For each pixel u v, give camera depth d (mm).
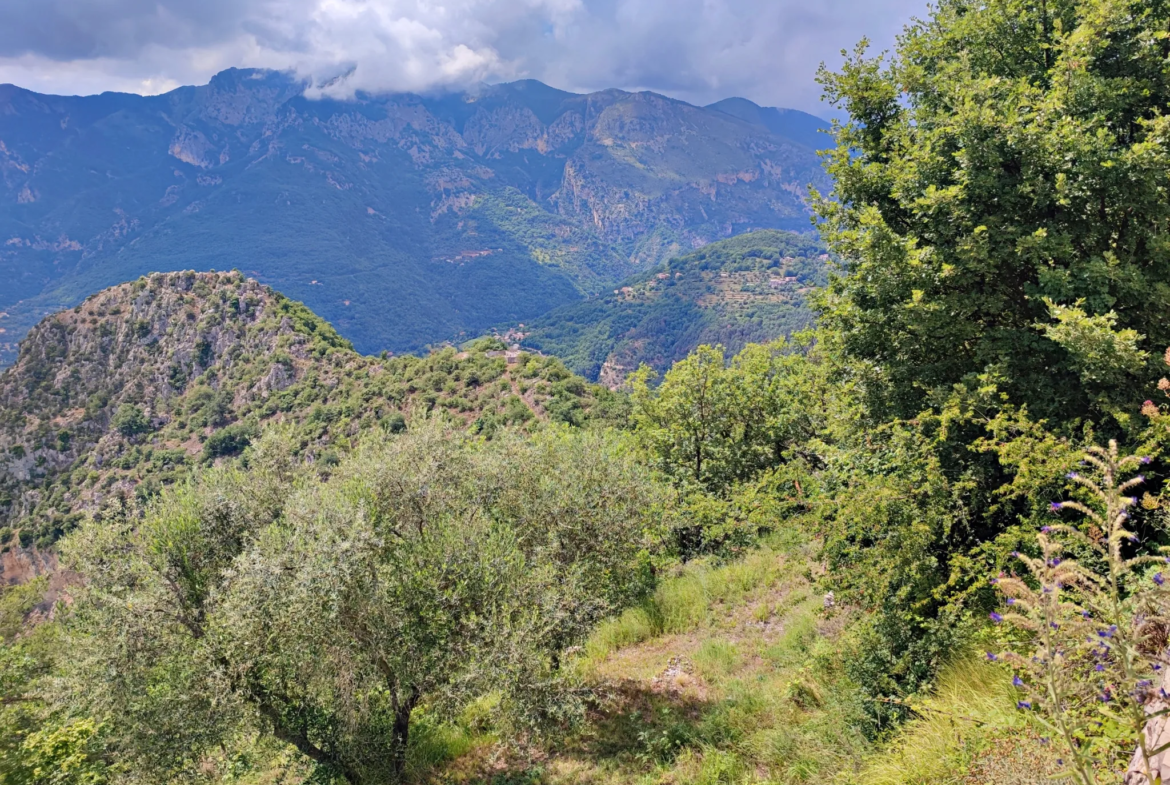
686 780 8039
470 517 11289
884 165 11031
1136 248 8594
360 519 9039
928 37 12062
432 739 10695
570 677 9664
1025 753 4195
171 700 8930
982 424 7910
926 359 9930
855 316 10336
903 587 7152
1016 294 9344
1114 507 3010
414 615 9508
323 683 9156
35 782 10016
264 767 10617
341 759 9641
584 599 10703
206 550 10445
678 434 19781
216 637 8898
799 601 12164
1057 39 9430
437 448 12602
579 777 8891
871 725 7211
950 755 4984
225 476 11664
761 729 8445
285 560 8688
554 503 12297
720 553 15938
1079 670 3240
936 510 7000
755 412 19719
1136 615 3012
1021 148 8633
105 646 9109
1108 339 6805
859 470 8562
